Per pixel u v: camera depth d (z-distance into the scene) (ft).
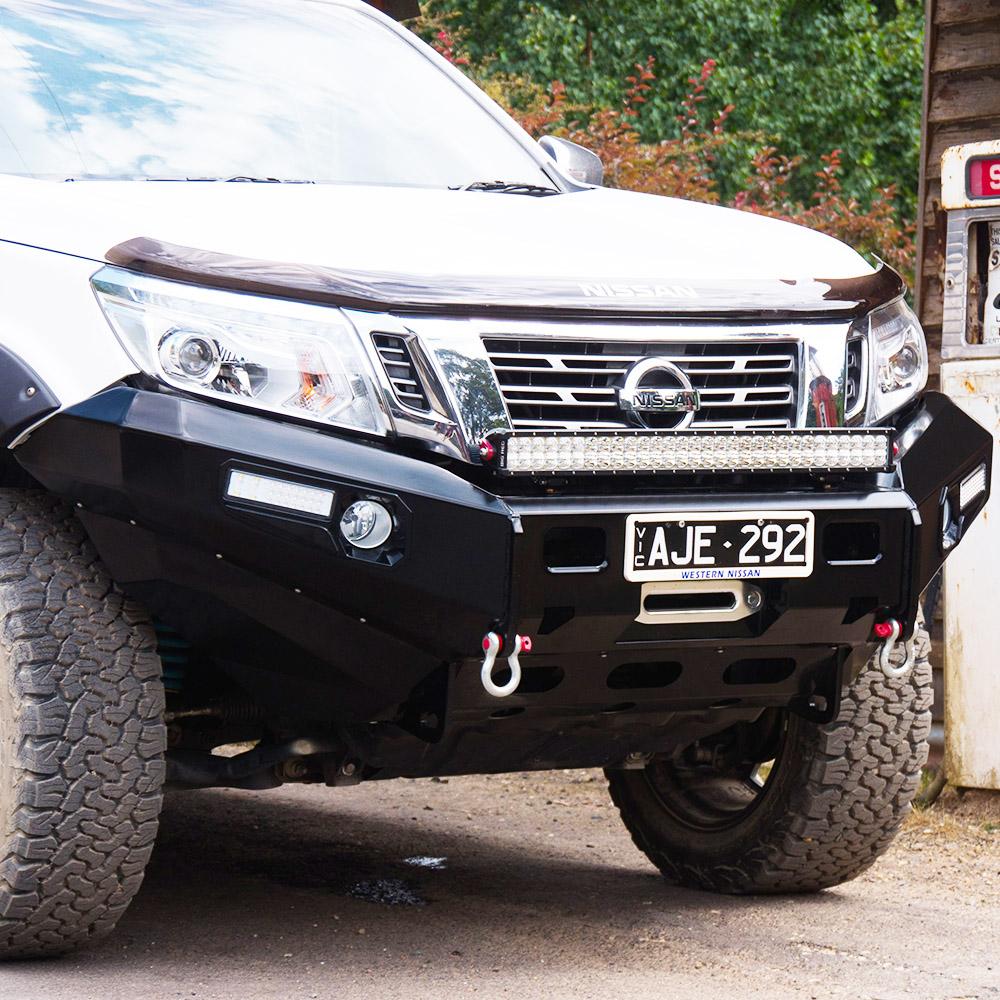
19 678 13.48
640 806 18.42
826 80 87.81
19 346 13.53
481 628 12.96
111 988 13.39
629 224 15.93
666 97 81.20
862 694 16.51
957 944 15.56
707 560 13.46
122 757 13.65
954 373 22.36
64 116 16.61
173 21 18.79
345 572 12.82
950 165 22.20
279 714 14.74
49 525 13.96
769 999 13.47
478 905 16.94
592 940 15.46
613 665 13.93
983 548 22.18
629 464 13.25
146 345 13.05
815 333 14.53
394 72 19.61
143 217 14.01
